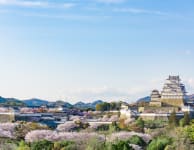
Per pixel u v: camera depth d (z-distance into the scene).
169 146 142.25
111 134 195.50
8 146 156.25
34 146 156.00
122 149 140.88
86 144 155.88
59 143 157.50
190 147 142.88
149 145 157.12
